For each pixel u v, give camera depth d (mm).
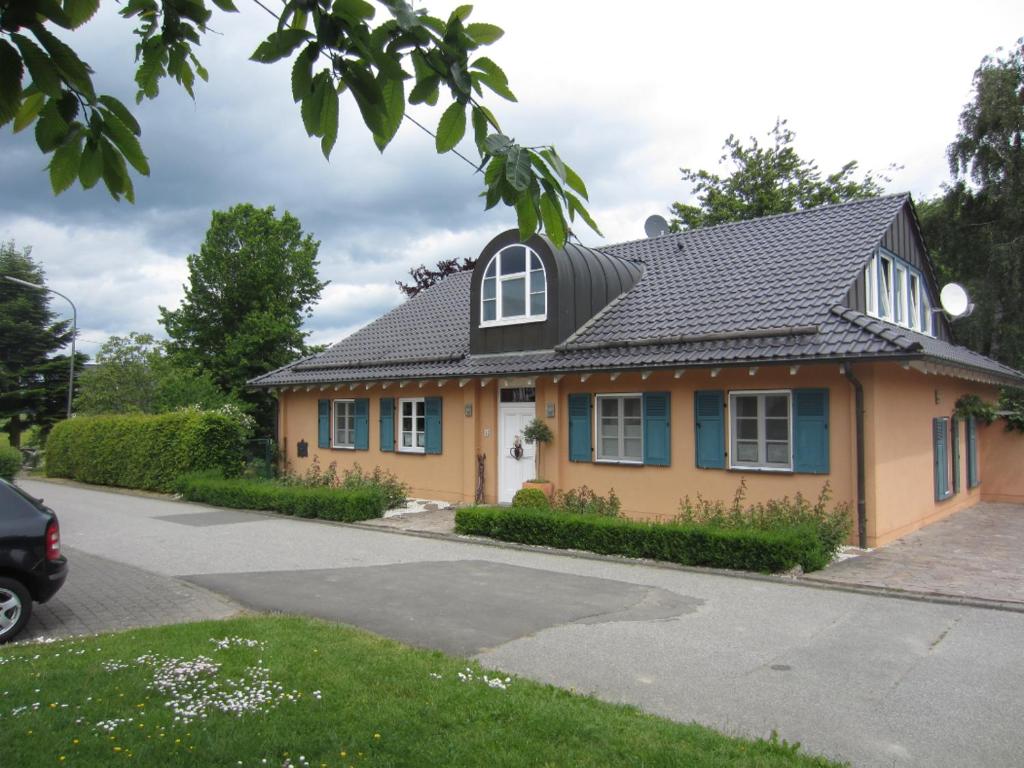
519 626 7426
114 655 6012
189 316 35781
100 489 22406
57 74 2199
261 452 24688
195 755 4109
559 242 2768
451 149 2676
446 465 17500
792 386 11953
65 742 4250
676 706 5367
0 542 6828
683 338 13164
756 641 6930
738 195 33938
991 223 24547
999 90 23891
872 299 14219
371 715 4707
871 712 5254
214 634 6734
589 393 14602
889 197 15812
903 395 12531
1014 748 4695
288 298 37156
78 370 41812
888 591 8719
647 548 10727
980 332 24188
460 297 22047
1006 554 10781
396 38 2426
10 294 41938
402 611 8008
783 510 11352
